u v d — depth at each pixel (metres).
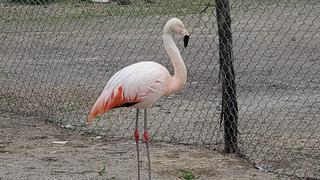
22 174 10.10
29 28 21.28
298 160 10.63
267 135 11.95
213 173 10.13
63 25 21.61
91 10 22.69
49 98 15.01
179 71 9.52
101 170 10.29
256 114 13.45
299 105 14.19
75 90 15.84
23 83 16.22
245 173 10.12
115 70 18.53
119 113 13.73
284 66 18.58
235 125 11.07
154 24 22.69
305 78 17.06
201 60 19.53
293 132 12.10
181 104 14.41
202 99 14.85
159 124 12.88
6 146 11.70
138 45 21.94
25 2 21.50
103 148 11.56
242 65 18.92
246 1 22.59
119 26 22.52
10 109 14.21
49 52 20.19
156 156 11.02
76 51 21.02
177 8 22.83
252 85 16.30
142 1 22.56
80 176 10.01
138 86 9.14
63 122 13.25
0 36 21.69
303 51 20.36
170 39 9.55
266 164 10.51
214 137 11.91
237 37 22.48
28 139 12.13
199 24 22.47
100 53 20.88
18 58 19.77
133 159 10.89
